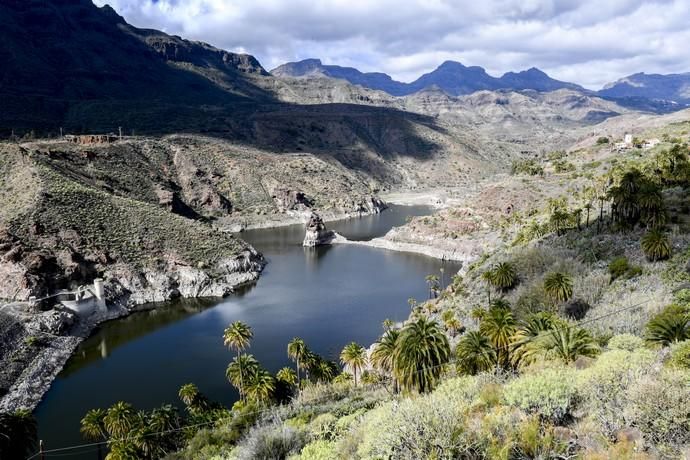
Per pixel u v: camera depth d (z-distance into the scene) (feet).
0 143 563.07
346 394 206.49
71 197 492.13
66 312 374.43
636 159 570.46
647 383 61.00
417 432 60.44
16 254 394.93
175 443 193.77
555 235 354.95
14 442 197.88
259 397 225.56
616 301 220.43
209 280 481.05
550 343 135.74
